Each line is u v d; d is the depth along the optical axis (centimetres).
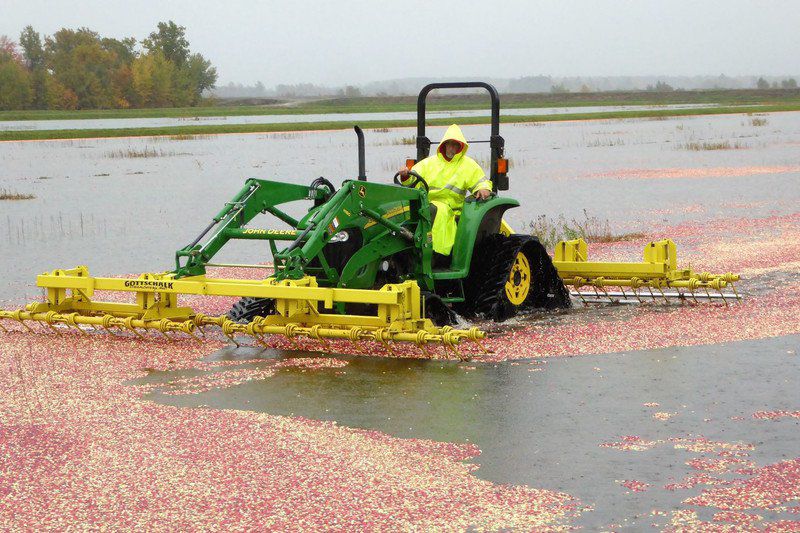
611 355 958
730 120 7938
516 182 3084
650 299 1248
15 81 14075
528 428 734
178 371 920
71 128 7675
